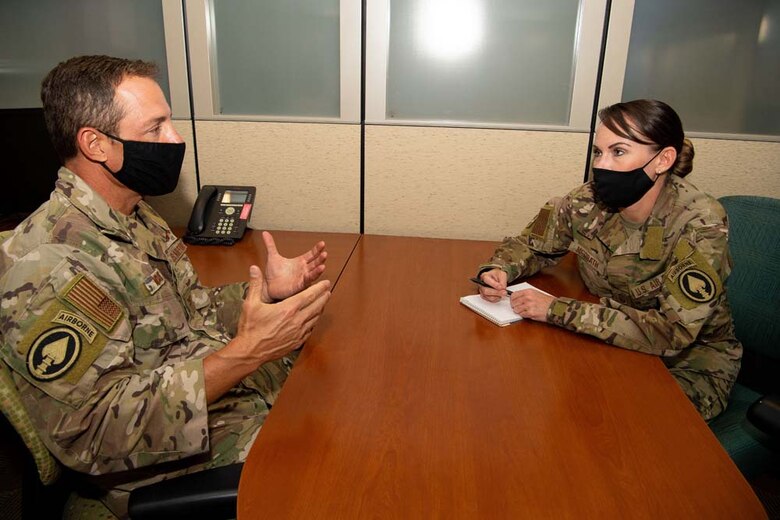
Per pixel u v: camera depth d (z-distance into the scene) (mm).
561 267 1559
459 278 1398
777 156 1593
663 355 1033
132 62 957
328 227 1848
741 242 1337
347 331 1080
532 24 1584
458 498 648
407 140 1713
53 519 871
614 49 1556
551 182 1703
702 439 772
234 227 1683
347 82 1676
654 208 1231
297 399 844
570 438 768
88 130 897
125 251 934
